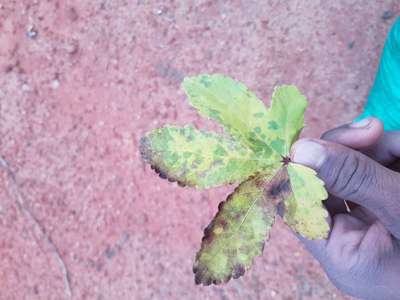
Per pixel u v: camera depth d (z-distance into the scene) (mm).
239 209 167
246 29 408
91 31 432
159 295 399
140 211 406
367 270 253
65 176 422
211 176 168
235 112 170
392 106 360
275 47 402
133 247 406
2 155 434
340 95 389
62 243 419
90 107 424
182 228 397
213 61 409
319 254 266
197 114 401
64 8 438
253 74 402
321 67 394
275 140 172
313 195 167
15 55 440
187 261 395
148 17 425
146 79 417
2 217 431
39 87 434
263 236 166
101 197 414
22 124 434
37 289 422
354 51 393
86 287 413
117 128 416
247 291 385
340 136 245
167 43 418
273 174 170
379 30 392
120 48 425
